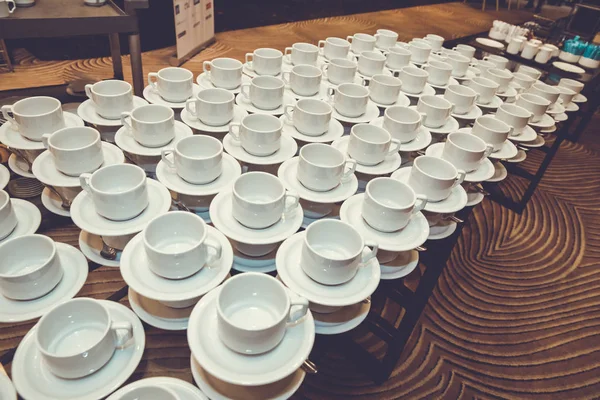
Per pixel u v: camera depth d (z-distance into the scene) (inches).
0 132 37.3
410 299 45.2
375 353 58.4
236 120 45.1
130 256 28.7
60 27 51.0
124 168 33.0
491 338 64.8
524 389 58.0
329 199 35.8
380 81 55.6
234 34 134.0
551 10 188.9
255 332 22.7
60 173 34.4
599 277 80.4
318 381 53.7
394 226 33.4
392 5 196.1
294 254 31.3
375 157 40.6
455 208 38.3
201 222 29.3
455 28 169.2
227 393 24.6
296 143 43.1
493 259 81.8
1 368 23.2
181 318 28.4
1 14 47.4
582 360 63.4
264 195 34.7
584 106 115.0
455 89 56.6
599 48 98.0
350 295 28.6
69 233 41.2
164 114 41.8
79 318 25.5
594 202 103.3
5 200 29.6
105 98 40.6
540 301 73.2
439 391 55.7
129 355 24.7
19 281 25.0
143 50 118.8
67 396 22.1
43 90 72.6
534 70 79.6
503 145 50.5
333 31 147.1
